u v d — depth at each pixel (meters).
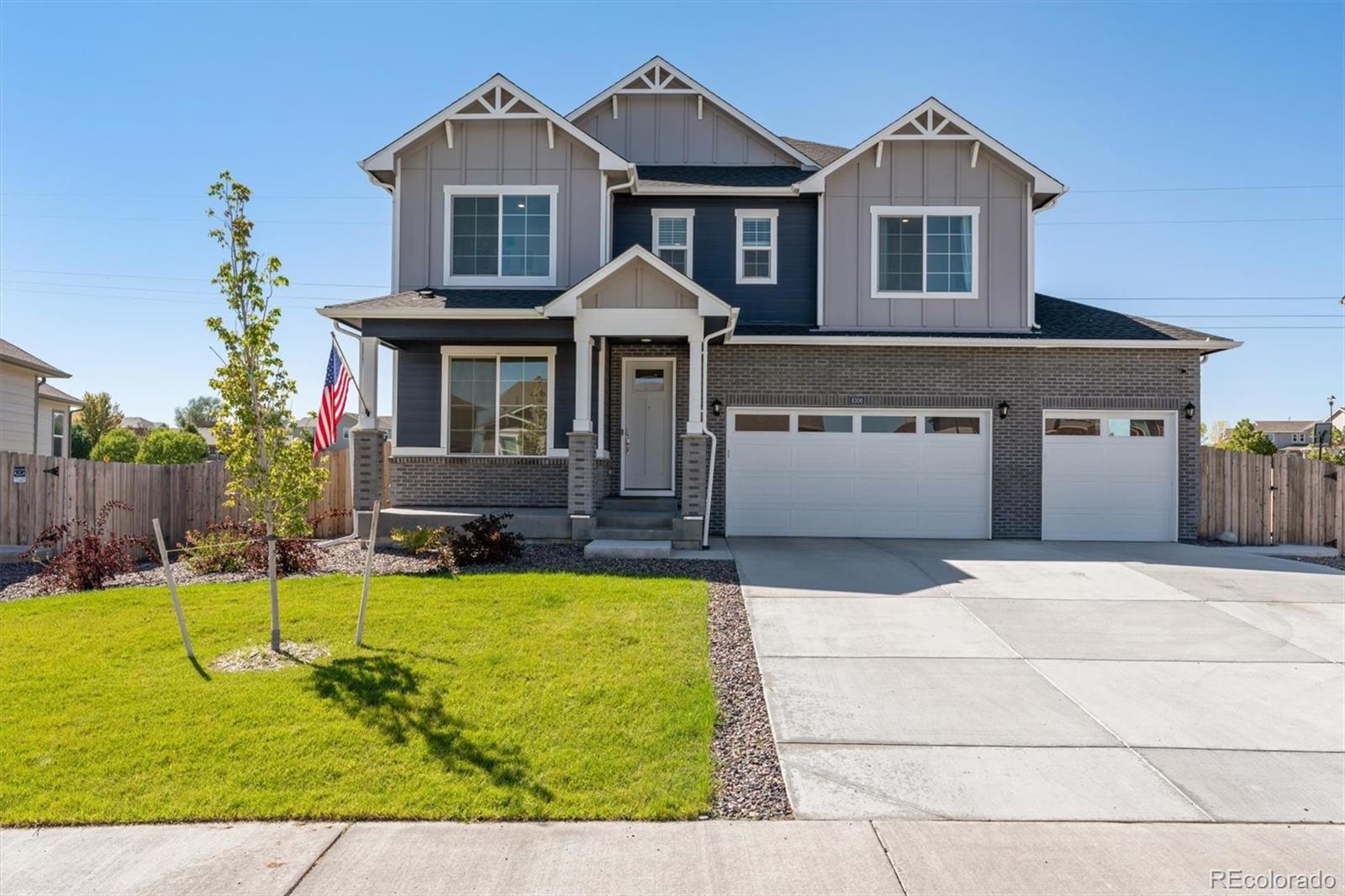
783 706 5.86
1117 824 4.27
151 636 7.14
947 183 15.10
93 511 12.48
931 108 14.93
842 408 14.57
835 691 6.17
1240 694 6.18
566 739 5.07
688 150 17.06
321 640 7.04
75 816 4.17
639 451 14.77
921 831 4.17
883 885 3.67
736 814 4.33
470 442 14.31
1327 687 6.36
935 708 5.85
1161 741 5.30
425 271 14.50
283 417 7.02
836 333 14.84
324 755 4.80
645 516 12.74
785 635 7.56
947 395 14.48
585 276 14.38
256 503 6.85
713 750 5.12
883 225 15.15
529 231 14.51
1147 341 14.18
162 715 5.33
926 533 14.56
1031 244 15.02
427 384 14.32
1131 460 14.48
